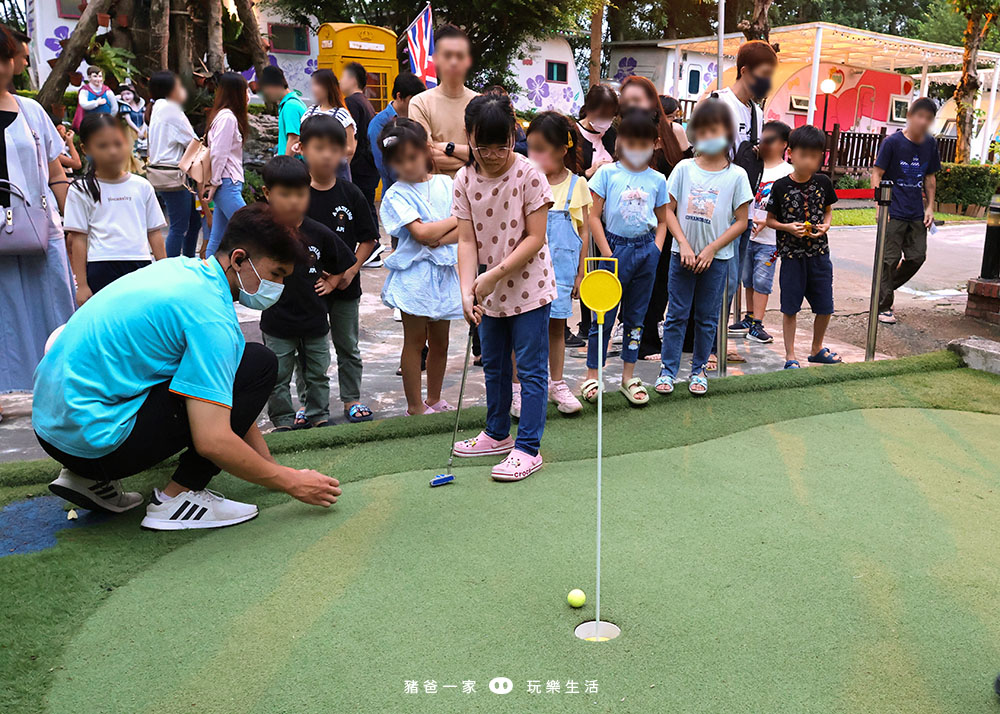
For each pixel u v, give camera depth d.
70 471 2.75
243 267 2.60
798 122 19.88
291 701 1.93
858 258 9.25
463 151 4.39
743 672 2.03
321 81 6.45
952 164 15.12
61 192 4.09
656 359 5.24
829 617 2.27
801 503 3.01
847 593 2.39
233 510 2.83
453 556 2.60
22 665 2.05
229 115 5.29
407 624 2.23
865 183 15.66
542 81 18.98
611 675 2.01
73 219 3.94
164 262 2.64
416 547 2.66
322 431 3.59
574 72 19.64
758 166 4.79
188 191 6.06
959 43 27.27
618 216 4.02
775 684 1.98
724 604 2.33
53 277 3.99
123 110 8.52
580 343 5.50
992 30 25.31
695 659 2.08
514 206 3.14
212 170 5.29
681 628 2.21
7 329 3.93
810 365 5.07
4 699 1.92
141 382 2.58
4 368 3.96
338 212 3.86
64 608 2.30
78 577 2.45
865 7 30.50
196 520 2.78
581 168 4.33
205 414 2.52
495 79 15.65
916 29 31.55
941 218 13.84
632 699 1.93
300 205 3.34
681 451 3.53
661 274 5.02
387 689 1.96
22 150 3.73
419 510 2.93
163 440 2.61
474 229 3.26
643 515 2.89
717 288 4.14
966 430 3.82
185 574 2.50
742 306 6.92
